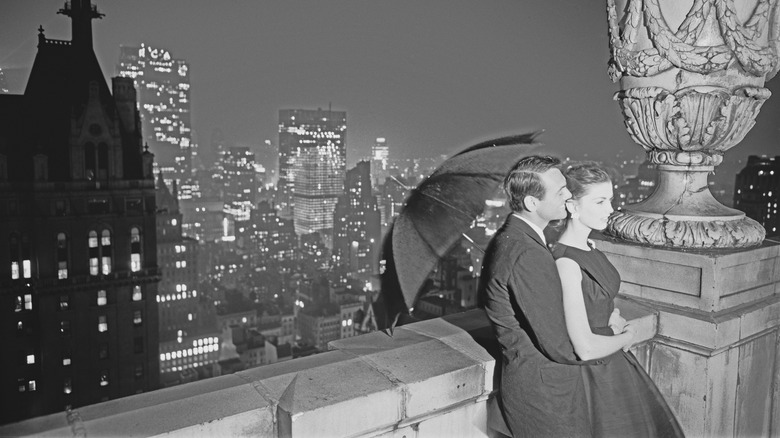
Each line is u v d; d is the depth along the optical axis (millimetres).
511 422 2422
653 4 3188
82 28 70000
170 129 190125
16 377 59625
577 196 2449
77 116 60969
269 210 177625
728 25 3072
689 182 3525
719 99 3150
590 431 2357
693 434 3240
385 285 2867
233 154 199875
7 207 58188
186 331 103312
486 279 2379
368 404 2340
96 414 2141
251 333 107625
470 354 2783
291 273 144625
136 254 64438
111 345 63688
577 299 2324
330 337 112188
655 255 3420
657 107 3283
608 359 2525
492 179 2697
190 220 171875
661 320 3312
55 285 60000
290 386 2408
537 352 2303
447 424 2641
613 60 3498
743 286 3318
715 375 3168
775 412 3605
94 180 61875
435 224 2744
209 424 2098
